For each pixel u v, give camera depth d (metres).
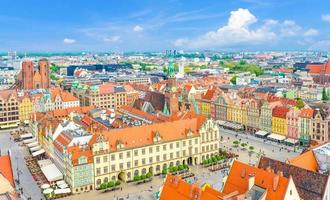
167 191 116.44
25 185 169.25
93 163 164.38
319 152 143.25
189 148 192.38
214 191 110.81
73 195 159.12
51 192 155.62
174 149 187.25
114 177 171.12
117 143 170.62
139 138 178.50
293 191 110.50
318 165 138.50
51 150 196.50
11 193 102.75
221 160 195.00
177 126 192.50
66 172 167.62
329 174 116.19
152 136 181.88
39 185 169.62
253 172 118.38
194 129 196.00
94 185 166.00
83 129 197.62
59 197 156.50
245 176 119.75
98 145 165.62
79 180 161.88
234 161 126.00
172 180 117.69
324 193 113.94
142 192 160.88
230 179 123.81
